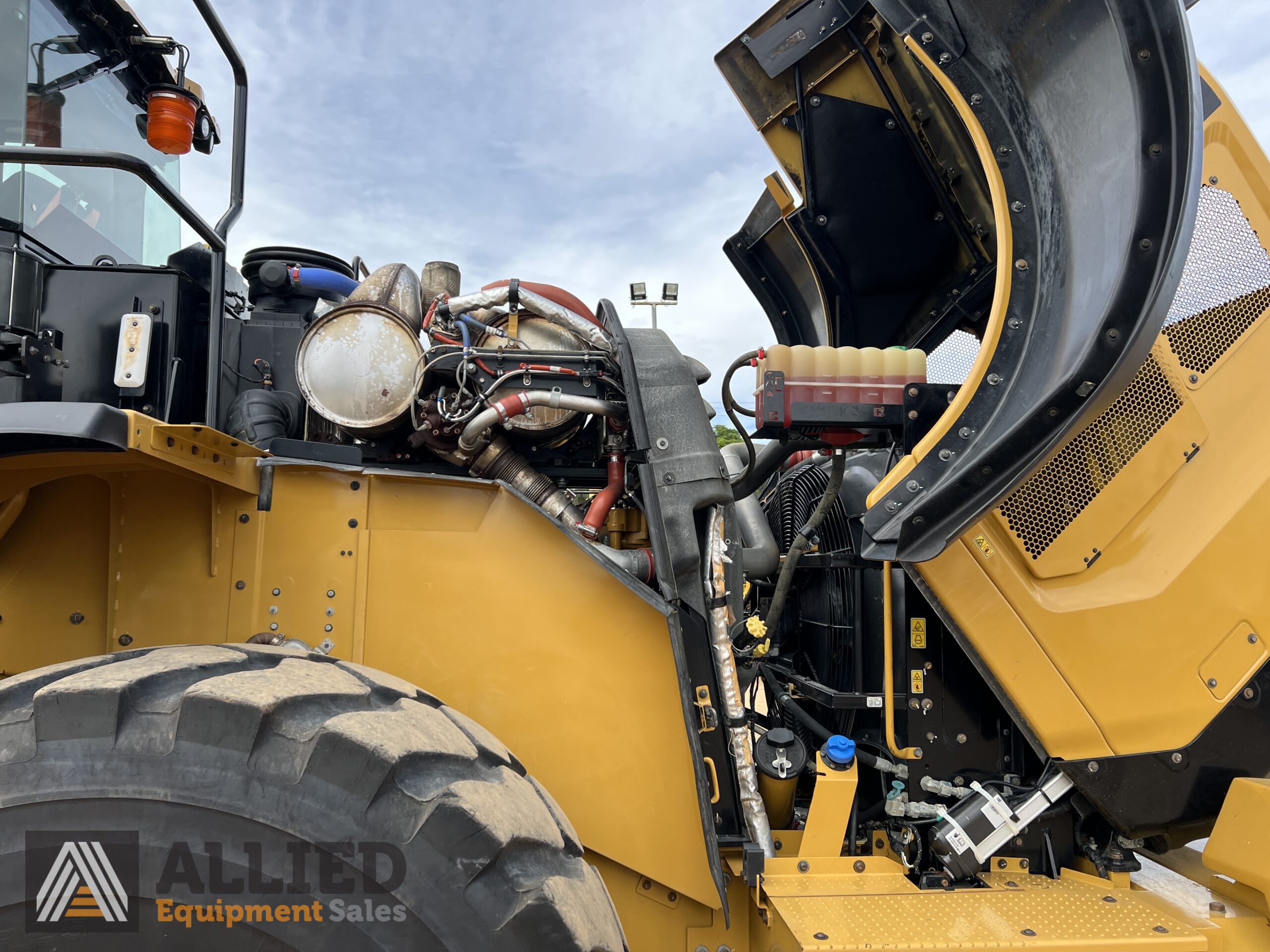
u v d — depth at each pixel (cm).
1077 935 157
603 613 166
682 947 170
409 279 193
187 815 106
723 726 174
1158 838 200
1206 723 187
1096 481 189
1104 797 182
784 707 252
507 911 109
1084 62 161
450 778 116
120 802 106
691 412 178
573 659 164
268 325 212
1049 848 189
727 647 172
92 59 202
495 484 164
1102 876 186
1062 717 184
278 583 161
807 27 257
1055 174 173
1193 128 144
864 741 221
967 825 179
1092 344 148
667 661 166
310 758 108
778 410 190
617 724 164
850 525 232
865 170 272
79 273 172
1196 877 200
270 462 161
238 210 194
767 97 278
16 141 181
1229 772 186
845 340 307
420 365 178
